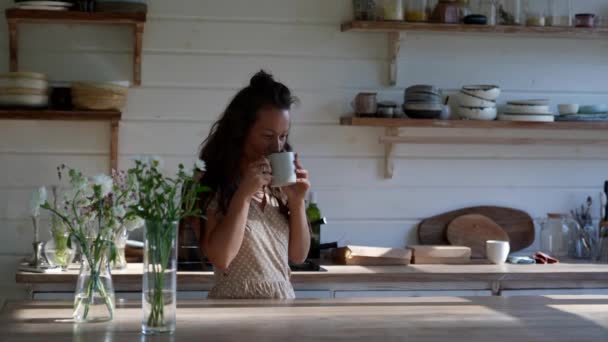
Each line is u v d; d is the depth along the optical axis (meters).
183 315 2.25
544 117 3.96
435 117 3.88
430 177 4.12
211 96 3.91
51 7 3.58
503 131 4.18
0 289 3.79
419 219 4.11
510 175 4.20
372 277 3.44
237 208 2.50
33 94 3.57
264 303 2.45
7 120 3.77
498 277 3.53
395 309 2.39
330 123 4.01
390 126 3.83
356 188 4.05
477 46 4.13
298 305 2.43
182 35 3.88
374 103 3.84
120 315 2.26
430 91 3.85
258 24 3.93
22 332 2.03
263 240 2.65
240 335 2.02
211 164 2.62
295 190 2.67
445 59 4.09
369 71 4.02
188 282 3.30
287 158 2.45
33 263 3.42
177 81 3.88
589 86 4.24
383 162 4.07
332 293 3.45
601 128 4.00
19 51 3.76
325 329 2.10
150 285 2.02
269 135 2.60
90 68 3.81
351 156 4.04
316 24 3.97
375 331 2.09
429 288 3.54
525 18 4.00
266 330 2.08
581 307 2.46
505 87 4.18
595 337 2.07
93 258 2.17
